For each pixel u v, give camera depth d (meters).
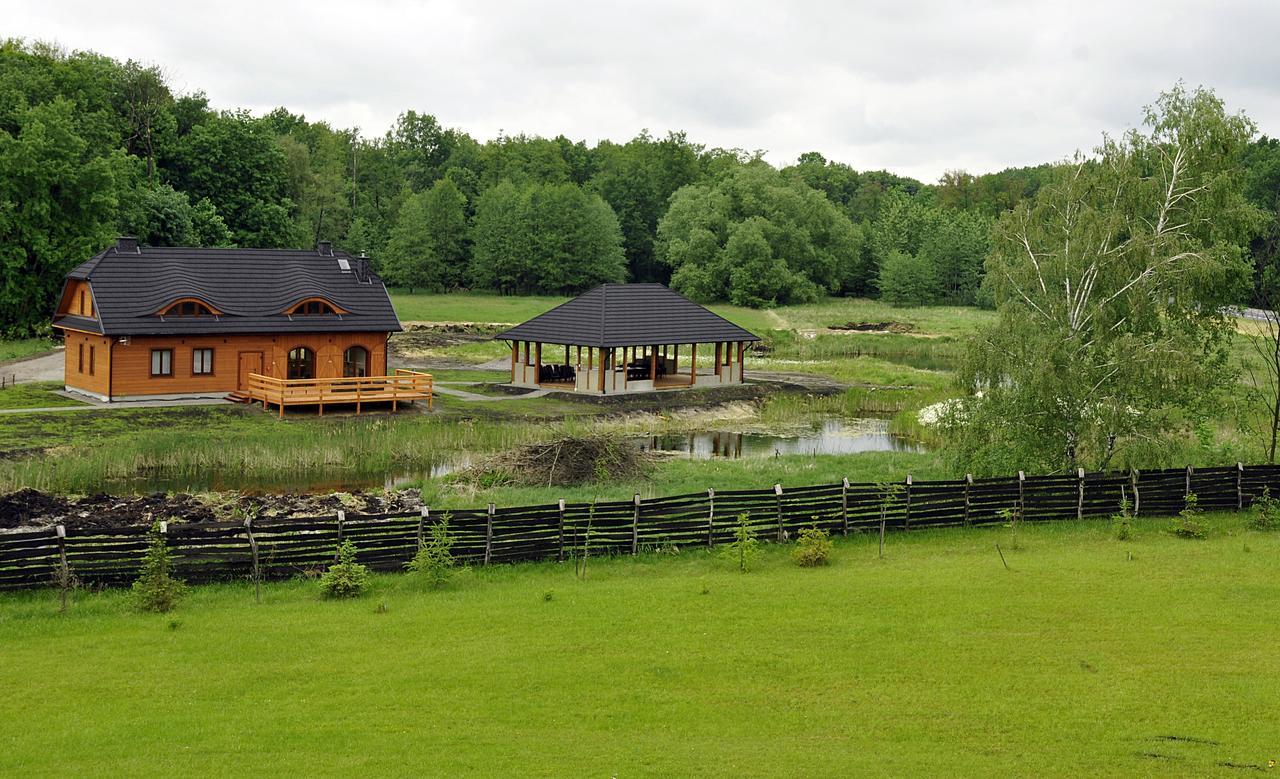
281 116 151.00
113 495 35.34
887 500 29.47
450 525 25.77
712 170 159.38
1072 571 25.03
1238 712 16.44
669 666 18.62
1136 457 33.88
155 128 98.12
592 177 164.25
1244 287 36.84
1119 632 20.28
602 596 23.09
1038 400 34.34
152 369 52.81
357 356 58.22
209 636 20.34
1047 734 15.73
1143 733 15.71
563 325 61.88
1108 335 34.94
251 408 51.53
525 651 19.45
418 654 19.34
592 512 26.80
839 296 137.12
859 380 68.88
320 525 24.86
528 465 38.03
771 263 121.19
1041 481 30.91
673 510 27.72
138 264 54.59
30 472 36.53
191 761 14.84
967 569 25.39
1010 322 35.84
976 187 177.00
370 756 15.02
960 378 36.31
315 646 19.80
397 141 181.62
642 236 146.25
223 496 34.06
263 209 100.62
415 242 125.12
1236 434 42.50
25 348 69.94
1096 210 36.75
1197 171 37.25
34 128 73.62
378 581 24.45
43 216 74.69
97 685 17.81
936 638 20.03
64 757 14.98
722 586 23.92
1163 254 34.94
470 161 173.50
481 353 78.06
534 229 125.25
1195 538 29.03
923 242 129.75
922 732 15.88
